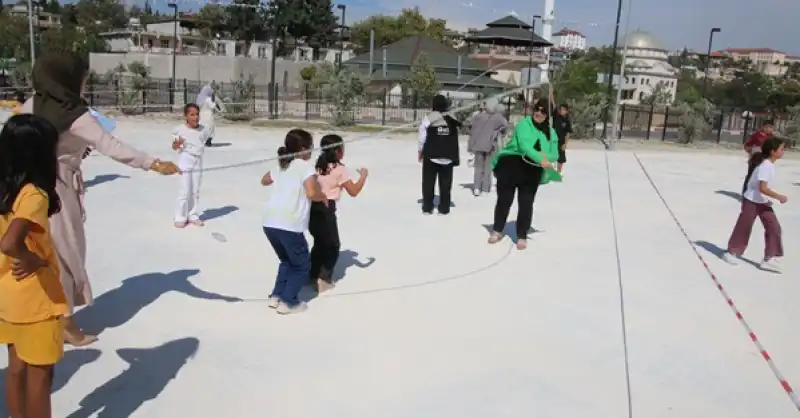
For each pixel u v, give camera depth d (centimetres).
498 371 501
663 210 1219
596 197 1329
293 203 569
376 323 582
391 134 2533
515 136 845
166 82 3678
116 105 2867
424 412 434
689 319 637
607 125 3080
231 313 588
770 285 764
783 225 1139
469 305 643
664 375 511
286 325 567
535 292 694
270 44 6325
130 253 759
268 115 2961
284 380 468
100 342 514
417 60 3478
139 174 1291
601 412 448
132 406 421
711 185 1598
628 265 819
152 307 593
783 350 572
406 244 867
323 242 644
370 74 3350
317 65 5106
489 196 1270
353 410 432
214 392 445
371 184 1331
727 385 500
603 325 609
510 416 436
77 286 494
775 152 820
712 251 918
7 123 333
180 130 878
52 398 425
